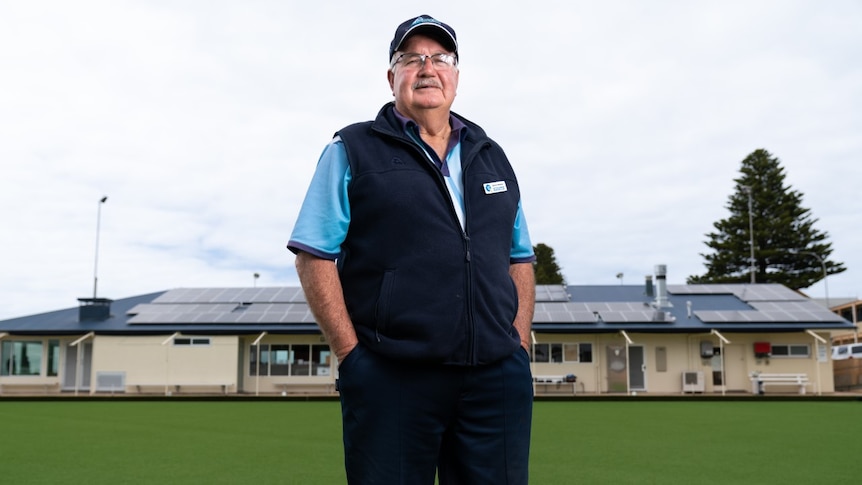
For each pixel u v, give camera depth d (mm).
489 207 2330
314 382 27484
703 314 27359
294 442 9438
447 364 2139
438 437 2191
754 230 50281
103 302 29234
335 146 2299
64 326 28031
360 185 2225
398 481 2127
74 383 27875
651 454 7992
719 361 26766
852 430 11070
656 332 26453
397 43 2404
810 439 9672
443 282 2168
